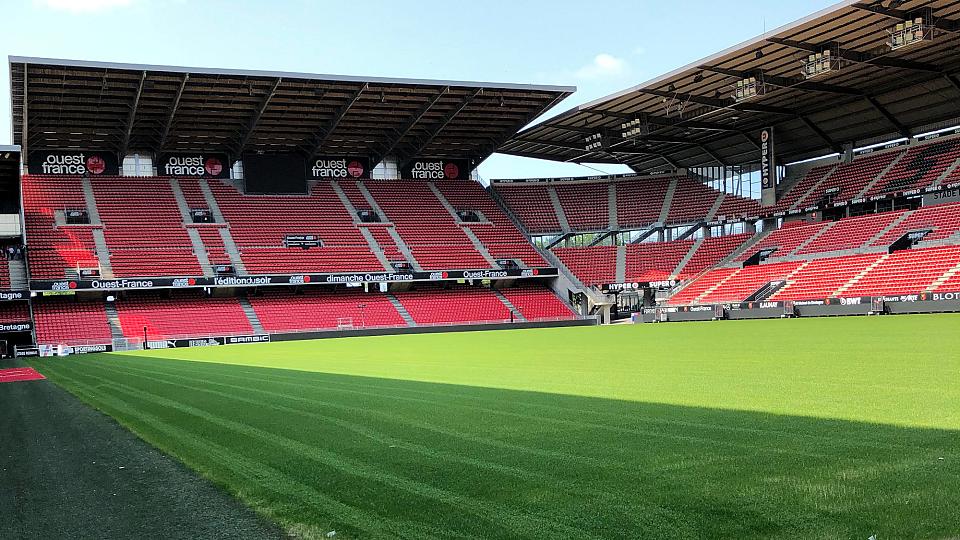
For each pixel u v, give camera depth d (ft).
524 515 16.19
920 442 21.66
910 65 143.43
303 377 56.75
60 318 159.33
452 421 29.71
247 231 191.11
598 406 32.30
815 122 186.09
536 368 56.13
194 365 79.46
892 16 118.01
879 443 21.72
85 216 181.47
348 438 26.78
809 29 126.41
